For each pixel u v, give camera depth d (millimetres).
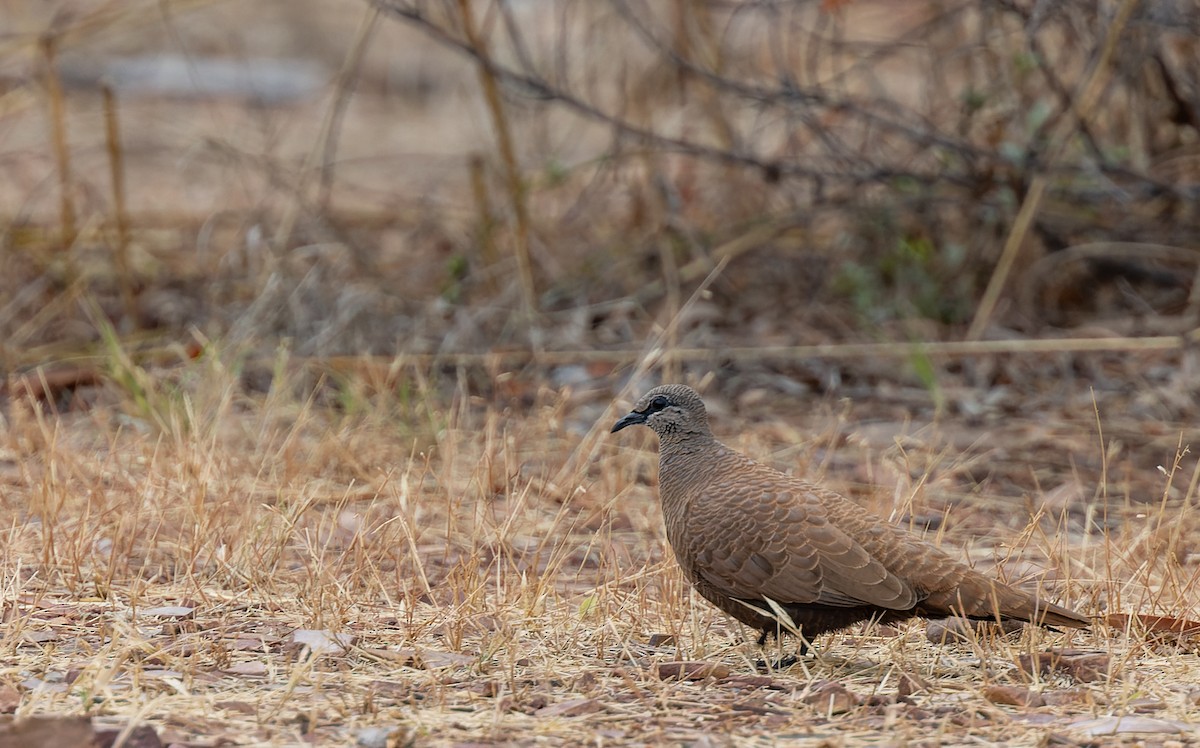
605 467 11242
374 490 10797
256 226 15281
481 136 18047
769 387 14453
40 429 11805
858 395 14281
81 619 7988
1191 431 12969
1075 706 6738
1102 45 14531
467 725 6367
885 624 7742
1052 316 16062
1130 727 6324
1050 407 13875
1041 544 9523
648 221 16922
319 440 11805
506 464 10641
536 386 14188
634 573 9023
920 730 6359
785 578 7371
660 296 16250
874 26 20703
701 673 7258
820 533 7379
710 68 16406
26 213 17672
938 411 12703
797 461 11734
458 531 9984
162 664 7246
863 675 7453
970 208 16000
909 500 9344
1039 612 7141
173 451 10930
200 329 15164
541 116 18125
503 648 7641
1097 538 10289
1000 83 15578
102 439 12227
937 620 8164
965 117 15539
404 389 12258
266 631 7879
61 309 15789
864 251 16625
